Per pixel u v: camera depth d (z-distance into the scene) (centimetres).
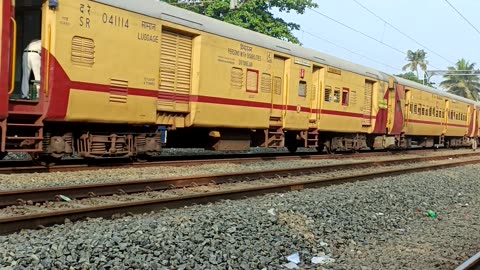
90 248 508
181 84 1290
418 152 2777
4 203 687
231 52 1419
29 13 1068
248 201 877
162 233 590
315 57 1814
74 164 1145
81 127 1099
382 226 831
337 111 1955
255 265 555
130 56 1116
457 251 682
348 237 733
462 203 1118
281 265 578
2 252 482
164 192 890
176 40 1270
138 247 530
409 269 584
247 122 1498
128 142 1189
